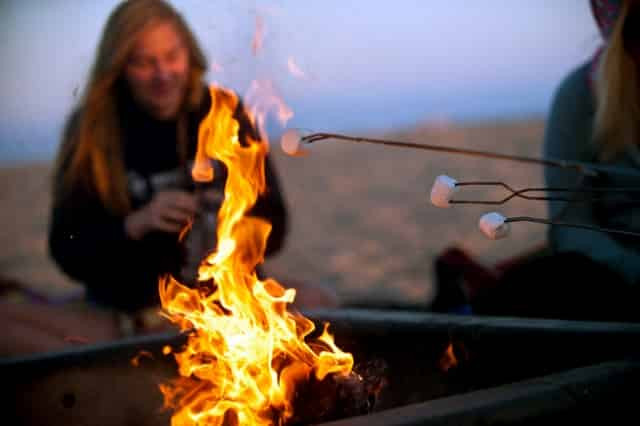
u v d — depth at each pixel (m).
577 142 2.21
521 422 1.10
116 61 2.41
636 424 1.21
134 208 2.52
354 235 5.50
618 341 1.36
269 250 2.52
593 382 1.17
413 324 1.61
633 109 2.08
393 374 1.63
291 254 5.12
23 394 1.61
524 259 2.51
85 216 2.51
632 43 2.08
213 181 2.38
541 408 1.12
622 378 1.19
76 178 2.50
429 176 7.30
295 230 5.85
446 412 1.09
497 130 9.59
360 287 4.18
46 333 2.35
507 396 1.13
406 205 6.29
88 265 2.44
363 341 1.67
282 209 2.52
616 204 2.08
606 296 1.82
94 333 2.42
